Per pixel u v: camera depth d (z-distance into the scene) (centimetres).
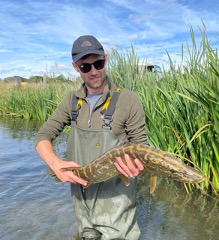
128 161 100
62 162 111
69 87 404
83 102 119
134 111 114
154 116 218
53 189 196
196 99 182
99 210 120
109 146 113
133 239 123
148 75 237
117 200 118
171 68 217
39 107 553
